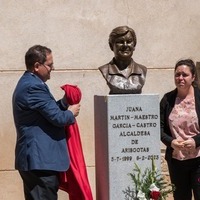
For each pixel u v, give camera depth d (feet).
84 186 23.62
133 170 24.00
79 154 23.89
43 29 29.66
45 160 22.26
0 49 29.43
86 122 29.99
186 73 23.40
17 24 29.50
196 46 30.58
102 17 30.01
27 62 22.89
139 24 30.17
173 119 23.72
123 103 23.90
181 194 24.06
